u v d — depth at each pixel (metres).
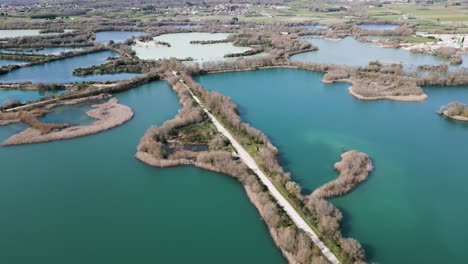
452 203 77.31
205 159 91.12
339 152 97.38
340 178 82.38
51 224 72.44
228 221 72.44
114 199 79.81
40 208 76.94
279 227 67.06
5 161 94.38
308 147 100.12
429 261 62.31
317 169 89.12
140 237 68.75
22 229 71.19
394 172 88.19
